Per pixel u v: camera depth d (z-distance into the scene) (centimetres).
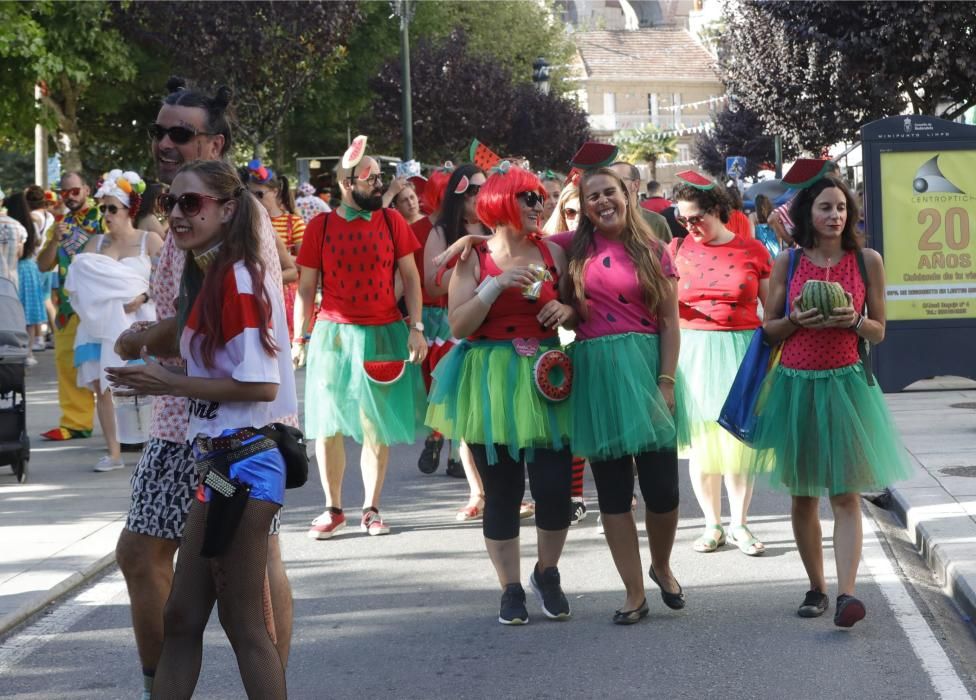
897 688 498
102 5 2461
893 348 1330
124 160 3584
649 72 9350
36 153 2692
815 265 585
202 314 390
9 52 2008
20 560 711
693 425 702
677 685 508
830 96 2781
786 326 575
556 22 5606
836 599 604
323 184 3516
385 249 767
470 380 593
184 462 428
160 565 438
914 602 616
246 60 2930
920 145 1323
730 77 3322
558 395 576
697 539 758
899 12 2347
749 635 571
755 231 1259
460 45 3997
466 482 959
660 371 581
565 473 594
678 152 8650
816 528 595
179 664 398
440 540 773
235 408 394
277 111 3131
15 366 932
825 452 566
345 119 3859
